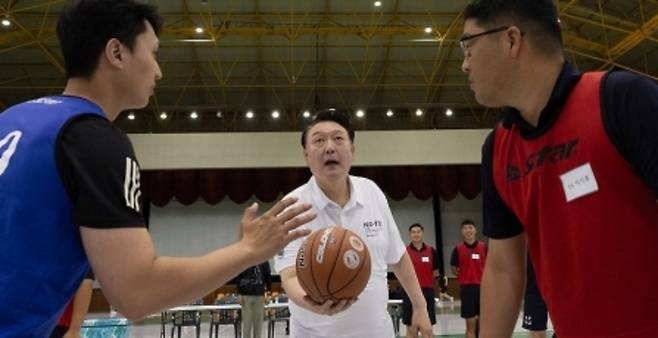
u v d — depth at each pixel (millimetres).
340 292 2244
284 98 21422
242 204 20094
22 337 1193
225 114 21984
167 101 21188
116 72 1487
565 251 1453
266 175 19516
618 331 1361
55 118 1317
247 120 21859
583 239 1373
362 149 18188
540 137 1470
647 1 15875
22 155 1265
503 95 1557
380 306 2930
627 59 19312
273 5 16547
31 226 1227
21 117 1351
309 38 17969
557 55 1491
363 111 20750
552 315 1565
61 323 2779
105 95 1500
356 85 20547
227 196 20109
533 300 6066
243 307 9102
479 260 9695
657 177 1206
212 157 17750
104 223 1228
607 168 1311
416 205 20453
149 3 1551
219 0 16234
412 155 18234
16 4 15484
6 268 1206
